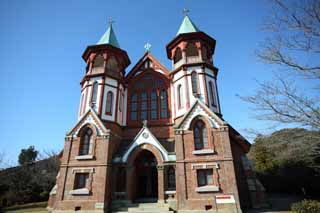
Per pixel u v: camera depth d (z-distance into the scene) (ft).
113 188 72.54
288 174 122.11
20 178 126.41
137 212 63.72
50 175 142.10
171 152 75.00
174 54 99.35
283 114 36.24
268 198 102.63
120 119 94.48
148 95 99.60
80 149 78.28
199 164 67.82
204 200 62.85
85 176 74.23
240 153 80.02
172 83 96.02
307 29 34.47
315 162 96.22
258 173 141.79
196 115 75.20
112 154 78.54
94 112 83.15
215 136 70.79
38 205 103.24
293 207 53.78
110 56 99.45
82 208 67.82
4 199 113.50
